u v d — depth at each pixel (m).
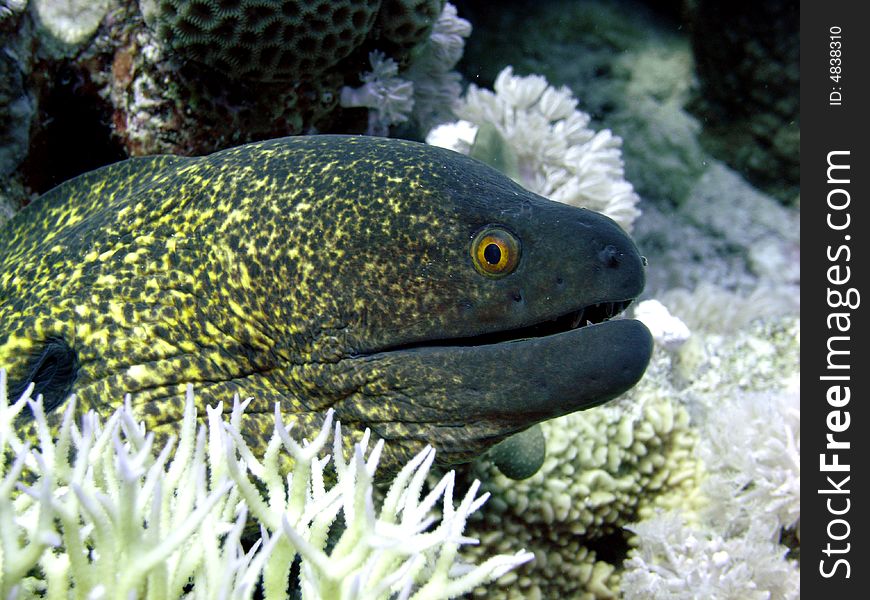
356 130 0.40
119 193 0.27
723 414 0.42
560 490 0.34
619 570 0.39
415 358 0.22
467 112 0.46
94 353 0.23
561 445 0.35
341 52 0.34
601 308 0.22
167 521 0.18
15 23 0.31
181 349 0.23
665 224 0.69
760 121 0.66
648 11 0.67
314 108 0.37
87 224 0.25
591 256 0.21
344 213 0.22
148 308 0.23
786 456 0.38
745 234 0.71
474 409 0.21
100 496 0.15
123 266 0.24
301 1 0.31
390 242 0.22
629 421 0.38
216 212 0.23
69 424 0.17
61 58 0.34
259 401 0.23
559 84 0.67
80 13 0.34
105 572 0.15
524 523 0.33
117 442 0.16
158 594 0.16
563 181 0.45
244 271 0.23
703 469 0.40
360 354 0.22
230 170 0.24
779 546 0.37
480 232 0.21
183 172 0.25
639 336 0.21
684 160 0.69
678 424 0.40
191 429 0.19
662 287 0.67
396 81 0.39
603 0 0.66
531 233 0.21
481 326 0.21
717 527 0.38
